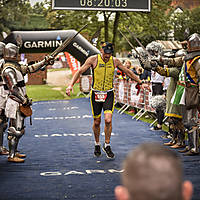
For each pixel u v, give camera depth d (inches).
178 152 518.3
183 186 60.0
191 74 474.3
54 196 322.0
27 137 645.9
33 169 423.5
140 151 60.5
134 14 2524.6
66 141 607.8
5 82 444.1
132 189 59.0
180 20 2561.5
